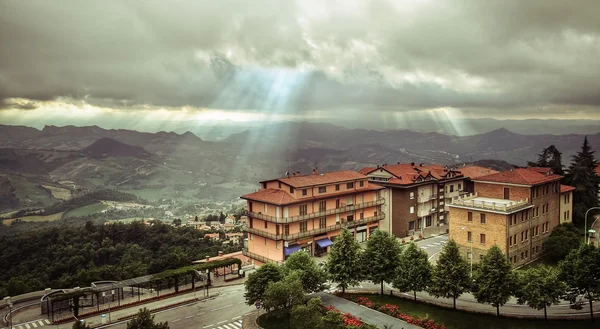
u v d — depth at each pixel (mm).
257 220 92312
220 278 82750
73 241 161250
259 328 56188
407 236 103938
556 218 86750
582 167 97375
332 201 95062
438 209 113000
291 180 91938
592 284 51688
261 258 90312
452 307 58562
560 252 76500
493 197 82688
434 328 51656
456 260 56625
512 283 52844
